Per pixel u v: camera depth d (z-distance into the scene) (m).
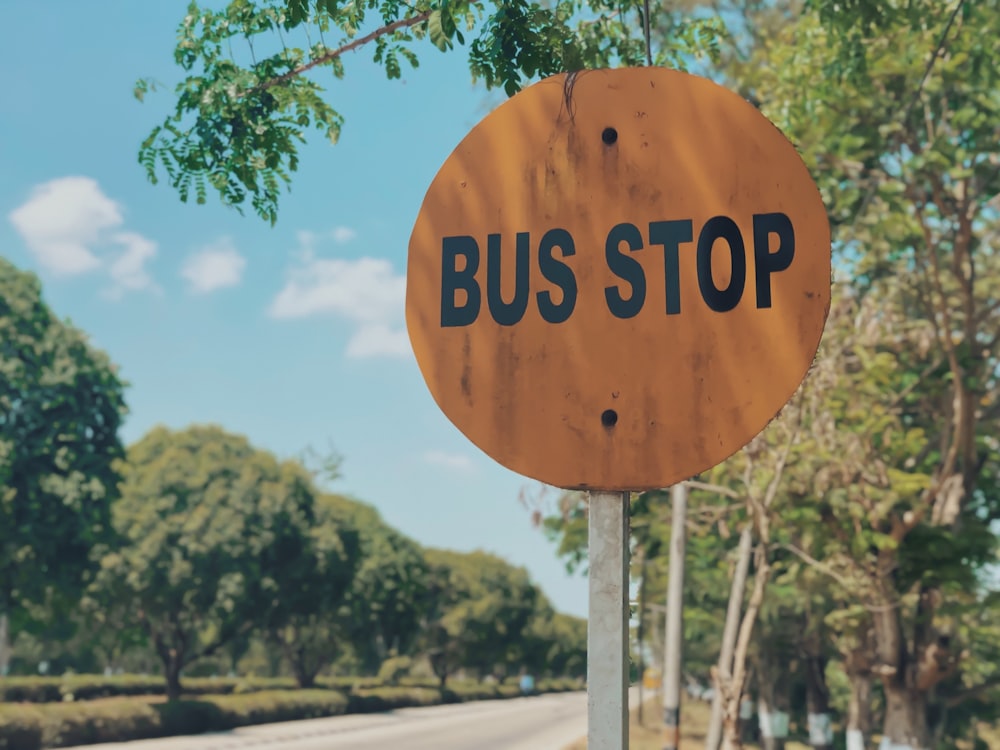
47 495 33.41
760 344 3.36
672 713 15.39
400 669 80.88
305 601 42.19
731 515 16.34
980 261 20.53
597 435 3.44
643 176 3.53
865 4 9.51
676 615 15.63
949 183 17.33
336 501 60.16
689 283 3.44
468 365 3.57
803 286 3.36
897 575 18.20
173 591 38.00
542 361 3.51
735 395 3.36
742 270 3.41
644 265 3.48
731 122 3.49
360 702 52.72
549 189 3.59
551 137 3.62
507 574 83.81
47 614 39.22
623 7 6.76
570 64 5.69
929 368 19.59
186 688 47.44
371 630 59.88
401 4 6.09
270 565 41.00
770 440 13.98
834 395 16.23
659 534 23.06
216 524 38.34
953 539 17.83
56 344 34.25
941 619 20.41
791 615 27.53
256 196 6.82
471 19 5.78
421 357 3.61
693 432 3.38
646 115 3.56
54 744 26.75
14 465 32.91
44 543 33.44
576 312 3.51
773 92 16.55
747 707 43.28
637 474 3.39
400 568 60.75
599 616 3.33
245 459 41.31
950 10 12.61
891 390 19.91
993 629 26.20
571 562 23.27
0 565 33.06
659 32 7.53
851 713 28.28
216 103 6.63
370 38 6.23
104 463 34.88
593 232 3.53
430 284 3.64
